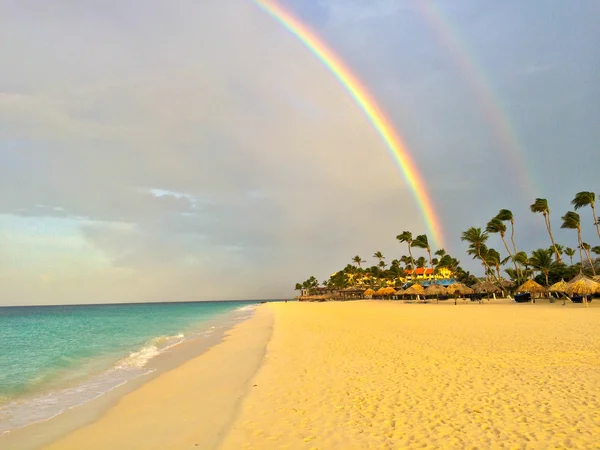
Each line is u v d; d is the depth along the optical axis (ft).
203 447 24.13
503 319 101.14
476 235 266.36
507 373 39.11
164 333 124.88
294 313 201.05
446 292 242.99
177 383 45.42
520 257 252.21
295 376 42.34
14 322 233.55
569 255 342.44
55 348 89.15
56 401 39.99
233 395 36.88
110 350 82.23
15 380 51.39
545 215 241.35
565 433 23.26
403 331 80.28
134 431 28.55
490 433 23.75
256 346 75.31
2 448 26.40
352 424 26.32
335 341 69.46
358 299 465.88
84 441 27.02
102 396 41.32
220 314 278.26
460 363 44.88
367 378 39.55
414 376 39.45
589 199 217.77
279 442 23.73
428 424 25.71
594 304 164.86
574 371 39.04
